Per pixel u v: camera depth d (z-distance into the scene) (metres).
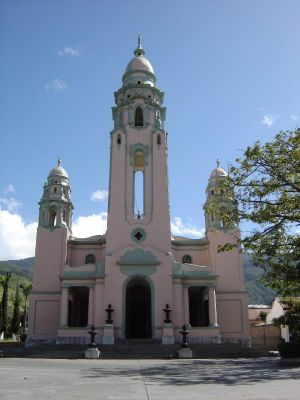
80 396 11.33
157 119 49.78
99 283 42.09
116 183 46.50
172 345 36.44
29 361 27.50
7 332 66.12
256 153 23.88
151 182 46.66
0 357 32.34
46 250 47.22
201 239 49.56
